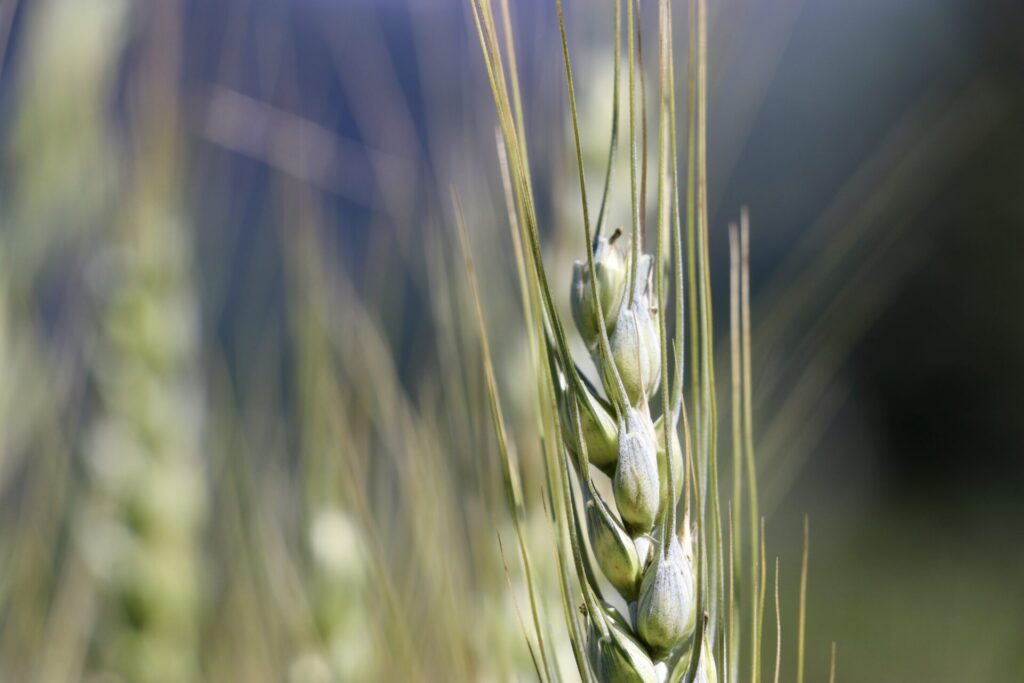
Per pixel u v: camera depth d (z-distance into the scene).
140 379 0.44
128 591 0.42
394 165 0.37
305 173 0.38
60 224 0.43
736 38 0.40
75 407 0.42
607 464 0.28
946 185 1.40
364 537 0.35
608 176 0.28
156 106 0.43
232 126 0.41
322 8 0.38
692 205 0.28
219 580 0.43
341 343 0.37
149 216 0.43
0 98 0.43
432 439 0.35
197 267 0.45
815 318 0.43
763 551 0.28
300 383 0.37
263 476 0.38
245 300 0.41
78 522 0.42
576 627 0.28
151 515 0.42
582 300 0.28
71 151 0.43
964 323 1.42
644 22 0.38
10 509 0.41
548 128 0.36
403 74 0.38
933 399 1.43
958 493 1.37
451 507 0.35
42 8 0.43
